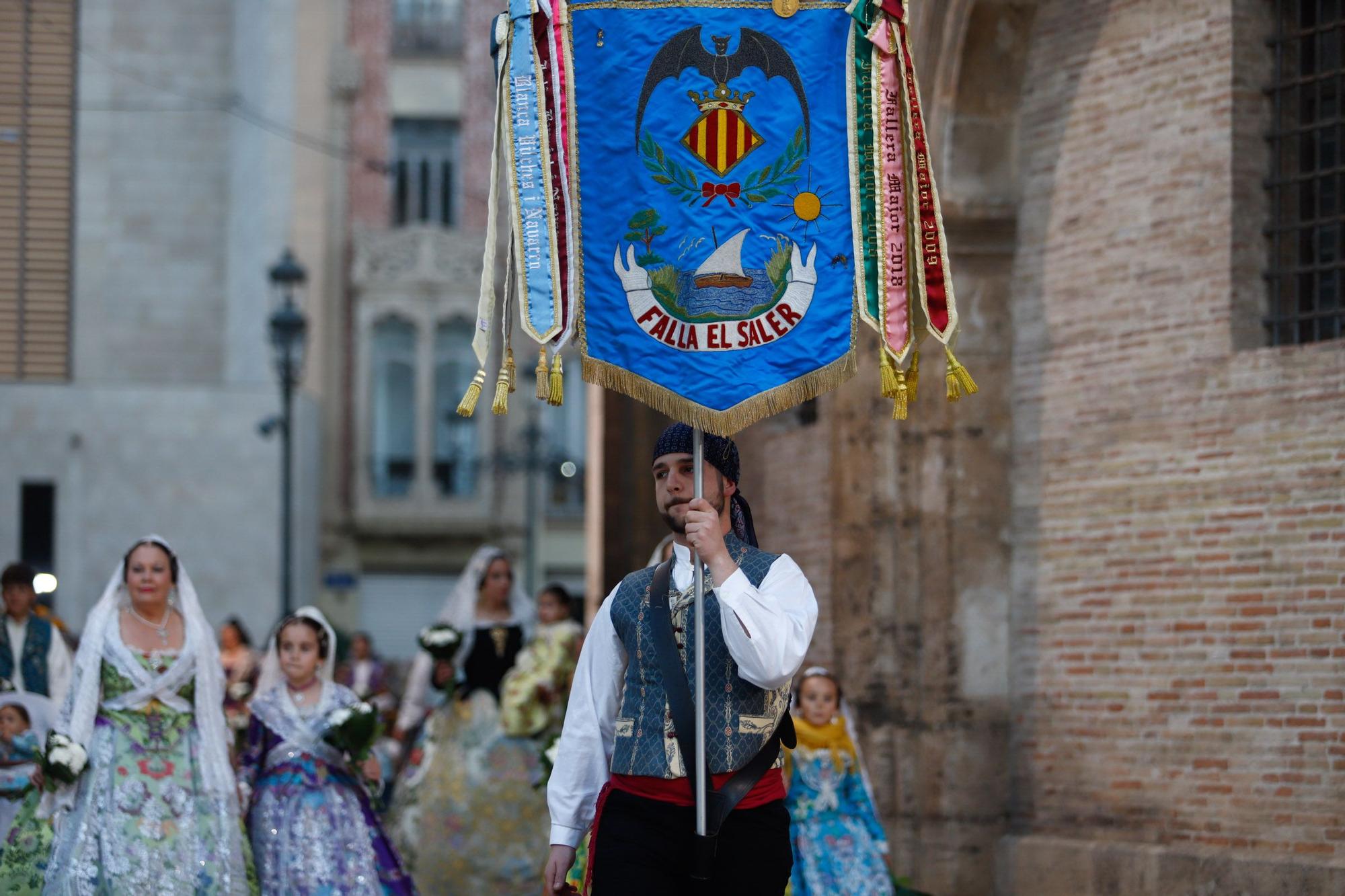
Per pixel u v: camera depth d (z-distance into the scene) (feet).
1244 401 33.17
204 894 28.96
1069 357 37.11
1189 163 34.50
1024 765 37.83
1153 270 35.14
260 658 50.96
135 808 28.78
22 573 39.81
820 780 31.76
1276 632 32.32
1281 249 33.78
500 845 39.96
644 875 17.89
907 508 39.40
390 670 122.83
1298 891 30.99
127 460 105.50
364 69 130.72
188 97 120.37
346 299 129.18
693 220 19.52
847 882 31.24
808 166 19.77
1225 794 33.01
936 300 19.95
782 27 19.86
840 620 40.40
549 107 19.62
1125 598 35.40
